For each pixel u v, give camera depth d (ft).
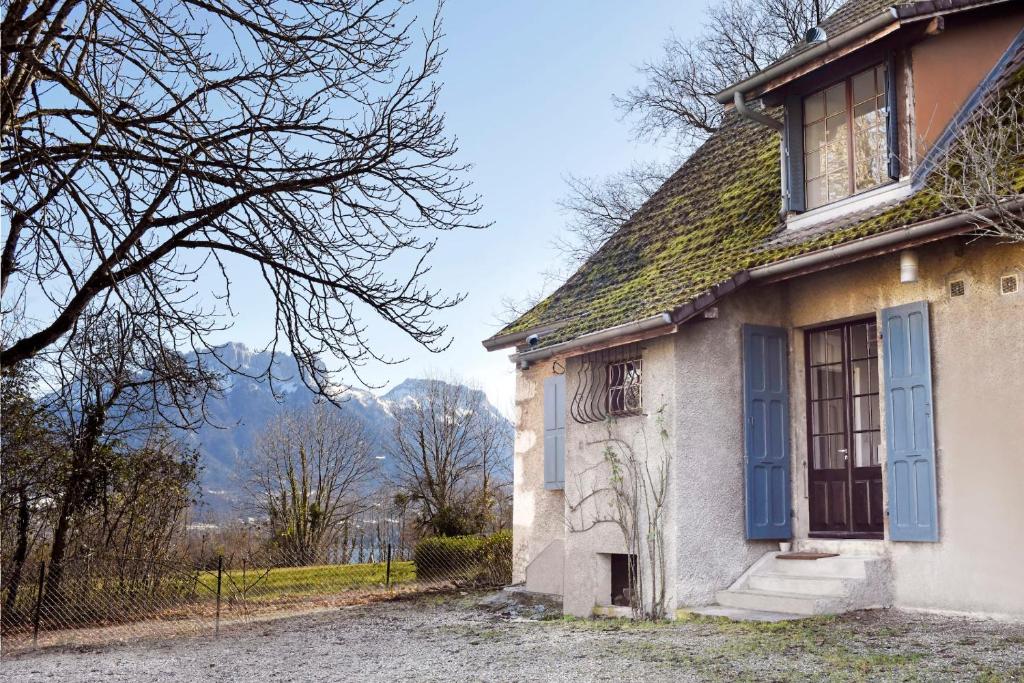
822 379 36.88
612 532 38.17
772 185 43.09
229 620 46.80
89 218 22.65
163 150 23.48
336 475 125.49
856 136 35.81
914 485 31.45
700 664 25.00
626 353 38.40
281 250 25.16
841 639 26.99
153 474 53.88
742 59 90.68
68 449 49.57
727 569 35.47
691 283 37.06
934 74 33.53
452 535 81.92
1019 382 28.76
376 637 36.42
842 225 33.88
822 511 36.14
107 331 24.99
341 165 25.11
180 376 24.85
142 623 46.75
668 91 92.32
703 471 35.53
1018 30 34.83
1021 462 28.45
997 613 28.68
